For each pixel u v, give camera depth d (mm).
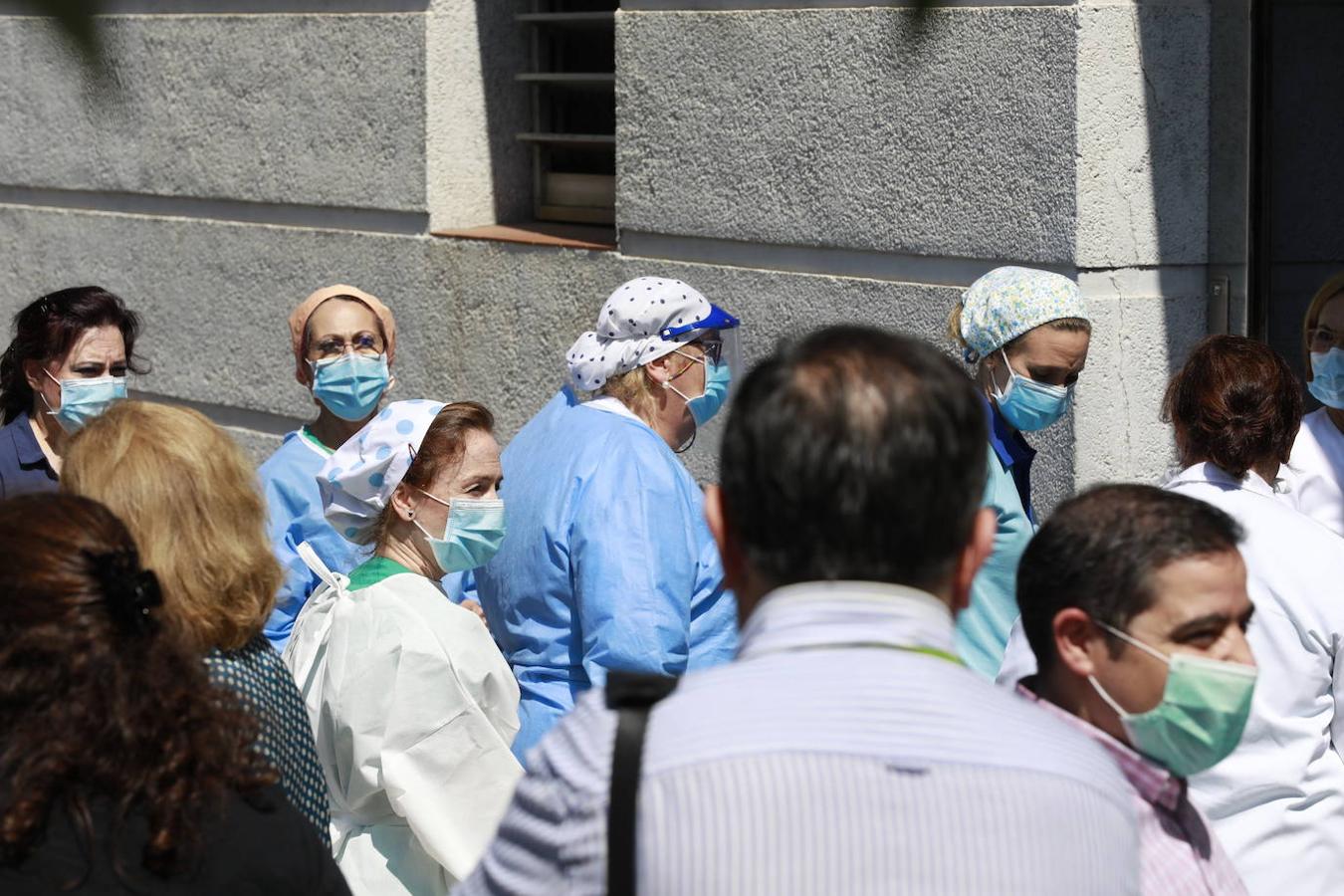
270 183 17422
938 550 3883
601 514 9211
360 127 16469
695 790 3551
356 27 16297
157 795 4770
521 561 9562
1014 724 3805
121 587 4941
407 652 7805
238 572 6156
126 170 18828
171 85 18172
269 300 17703
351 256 16859
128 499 6039
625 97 14516
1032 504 12242
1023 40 11688
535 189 16859
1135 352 11977
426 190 16016
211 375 18453
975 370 10578
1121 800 3877
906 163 12523
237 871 4992
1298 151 12133
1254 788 7371
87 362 11070
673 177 14250
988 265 12180
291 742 6277
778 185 13453
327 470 8797
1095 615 5473
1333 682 7496
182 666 5043
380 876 7961
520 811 3920
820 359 3945
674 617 9109
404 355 16578
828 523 3811
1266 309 12211
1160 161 11883
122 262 19156
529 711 9469
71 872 4684
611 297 10250
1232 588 5449
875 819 3520
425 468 8711
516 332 15555
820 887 3469
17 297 20484
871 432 3797
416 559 8844
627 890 3535
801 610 3861
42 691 4754
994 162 11992
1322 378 10820
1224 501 7883
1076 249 11586
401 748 7750
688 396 10148
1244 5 11711
